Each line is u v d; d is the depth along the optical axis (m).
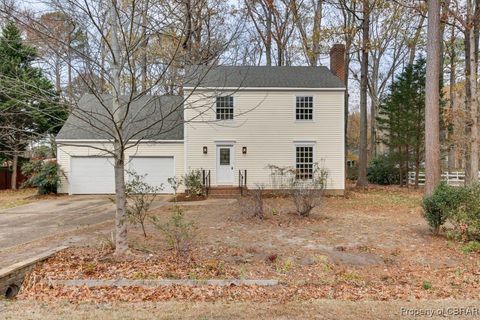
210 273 6.03
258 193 11.55
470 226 7.73
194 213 11.92
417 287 5.54
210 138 17.95
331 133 18.11
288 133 18.06
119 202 6.82
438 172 11.11
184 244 7.41
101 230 9.16
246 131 18.00
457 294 5.17
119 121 6.45
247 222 10.23
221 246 7.63
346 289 5.43
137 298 4.91
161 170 18.64
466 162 17.69
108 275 5.83
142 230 8.96
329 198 16.61
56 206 14.23
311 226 9.77
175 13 6.19
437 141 11.15
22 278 5.67
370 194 18.36
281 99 18.06
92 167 18.41
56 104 6.15
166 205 14.02
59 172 17.95
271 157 18.02
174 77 6.74
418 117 20.75
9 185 22.39
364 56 21.84
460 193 8.06
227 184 17.97
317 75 19.06
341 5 22.34
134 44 5.97
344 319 4.00
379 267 6.53
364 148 22.03
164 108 17.20
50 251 6.84
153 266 6.26
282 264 6.58
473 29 14.75
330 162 18.09
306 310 4.28
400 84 21.47
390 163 23.66
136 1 5.87
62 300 4.71
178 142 18.55
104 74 6.36
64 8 5.57
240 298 4.93
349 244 7.92
